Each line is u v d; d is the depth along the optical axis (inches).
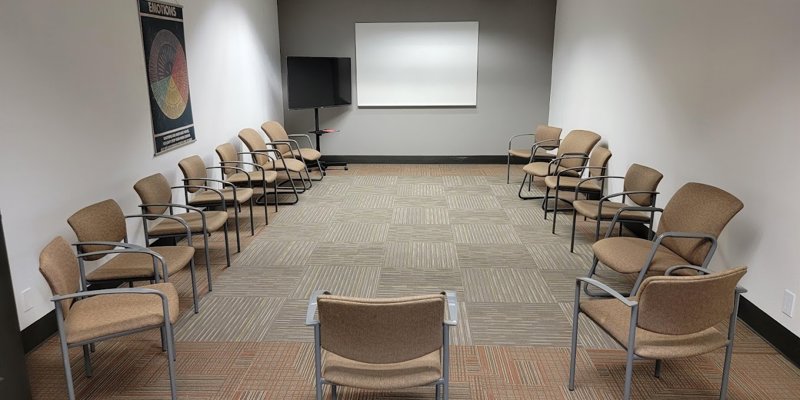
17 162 111.7
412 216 211.3
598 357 110.2
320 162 303.1
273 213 216.8
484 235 188.1
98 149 140.0
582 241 181.8
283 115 314.2
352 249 174.6
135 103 157.5
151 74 166.2
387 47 302.4
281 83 308.8
